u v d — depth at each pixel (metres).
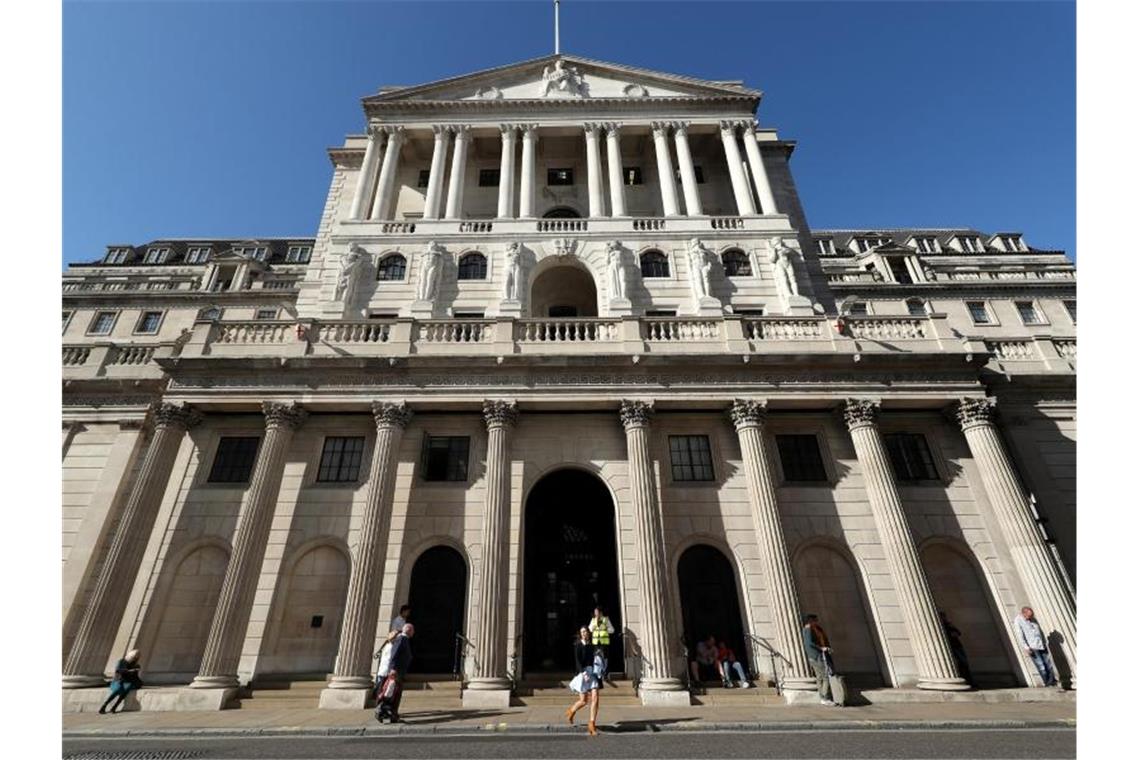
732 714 13.09
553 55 33.62
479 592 16.56
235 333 21.03
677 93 32.88
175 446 19.09
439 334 21.16
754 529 18.33
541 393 19.52
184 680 16.95
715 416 20.47
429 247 26.31
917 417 20.58
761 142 33.06
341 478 19.61
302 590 18.16
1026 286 37.72
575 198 31.47
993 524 18.70
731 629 17.84
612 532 20.28
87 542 19.36
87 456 21.16
